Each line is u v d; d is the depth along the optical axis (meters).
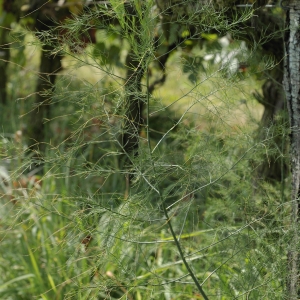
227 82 3.12
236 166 3.77
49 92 3.06
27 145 6.41
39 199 3.16
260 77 4.31
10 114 7.52
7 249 5.07
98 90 2.86
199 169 3.20
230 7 3.88
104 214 3.19
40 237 4.90
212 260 3.68
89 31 5.05
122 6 2.70
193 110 5.21
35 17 6.09
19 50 6.98
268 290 3.08
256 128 4.37
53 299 4.44
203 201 4.38
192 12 3.25
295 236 3.08
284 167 4.46
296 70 3.30
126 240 2.91
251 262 3.20
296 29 3.28
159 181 2.98
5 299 4.69
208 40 4.46
